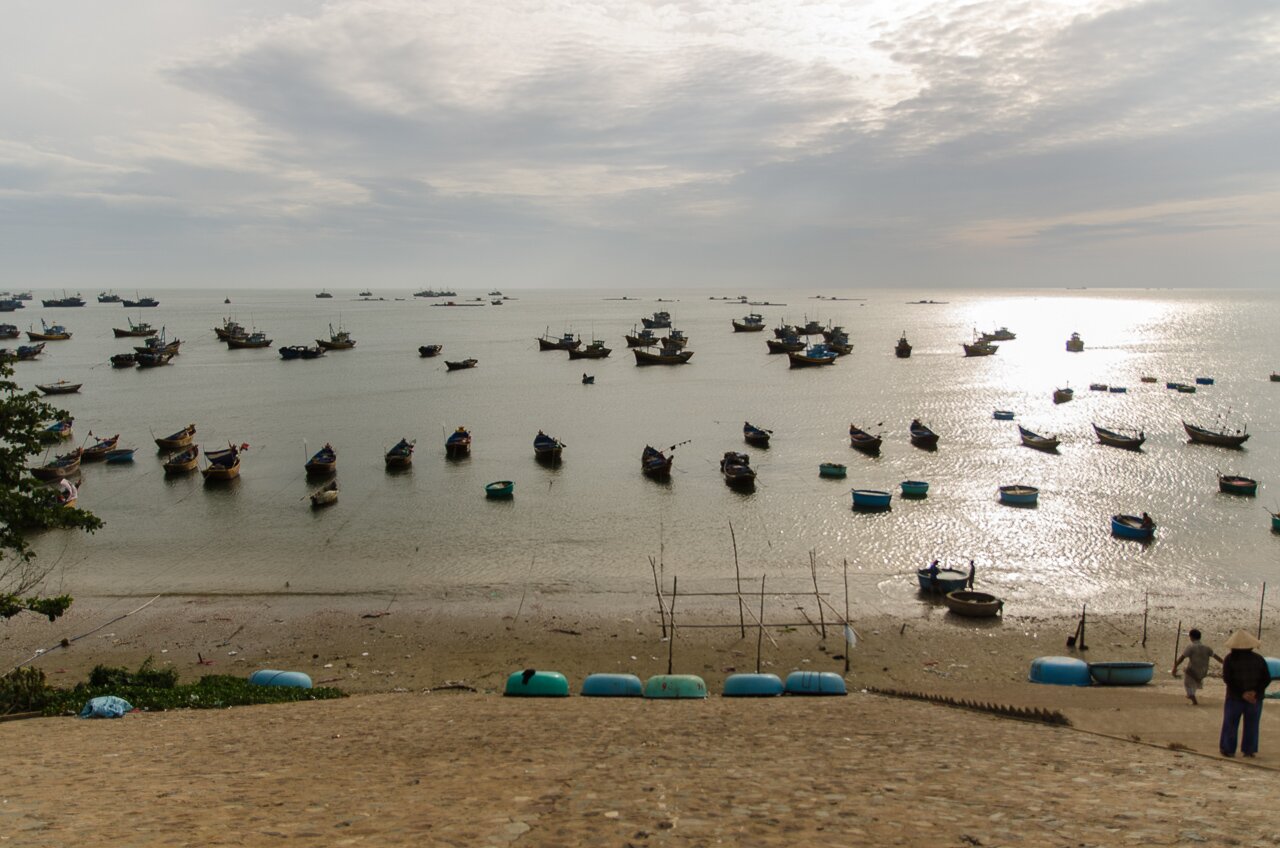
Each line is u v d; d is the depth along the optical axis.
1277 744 17.00
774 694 30.52
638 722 22.77
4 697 27.05
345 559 51.44
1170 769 14.61
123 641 39.59
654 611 42.78
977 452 78.81
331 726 22.67
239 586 47.00
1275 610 42.41
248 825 10.95
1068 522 57.00
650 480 70.44
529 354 179.88
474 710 26.28
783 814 11.33
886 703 27.23
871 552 51.94
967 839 9.94
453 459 79.19
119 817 11.44
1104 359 159.25
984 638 39.28
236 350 188.75
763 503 62.91
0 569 49.94
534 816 11.38
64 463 73.38
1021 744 17.61
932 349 185.12
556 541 54.50
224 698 29.42
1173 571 48.06
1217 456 75.56
